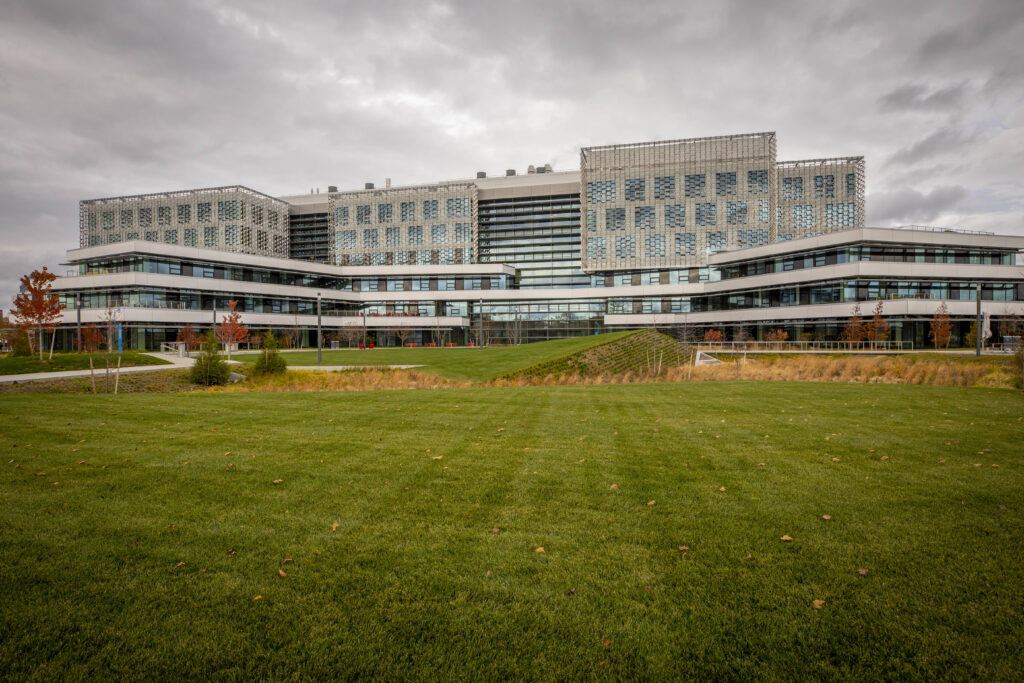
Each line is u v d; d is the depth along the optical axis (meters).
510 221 103.38
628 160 85.69
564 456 8.56
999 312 53.53
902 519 5.71
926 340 51.88
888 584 4.32
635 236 83.94
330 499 6.38
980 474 7.44
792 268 62.88
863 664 3.40
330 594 4.19
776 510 6.00
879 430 10.82
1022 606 3.99
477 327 83.69
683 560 4.78
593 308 82.31
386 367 32.50
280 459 8.28
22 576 4.40
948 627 3.75
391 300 84.94
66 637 3.64
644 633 3.73
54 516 5.73
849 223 83.62
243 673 3.32
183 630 3.74
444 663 3.43
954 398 16.11
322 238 109.06
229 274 68.88
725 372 31.05
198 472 7.50
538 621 3.87
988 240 56.44
